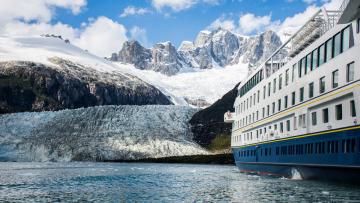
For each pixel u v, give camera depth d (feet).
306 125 162.71
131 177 265.95
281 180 193.26
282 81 192.75
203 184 202.18
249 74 266.77
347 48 135.13
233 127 295.69
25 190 172.65
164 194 156.04
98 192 164.96
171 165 545.44
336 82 141.79
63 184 204.13
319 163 150.71
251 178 221.87
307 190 145.59
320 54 154.92
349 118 131.85
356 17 129.29
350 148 130.31
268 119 210.38
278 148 194.59
